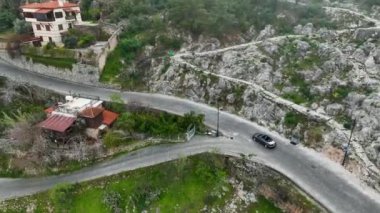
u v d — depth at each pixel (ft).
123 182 162.50
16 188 170.60
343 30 245.86
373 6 282.36
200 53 237.86
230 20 254.88
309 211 135.03
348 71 199.52
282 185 147.02
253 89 201.26
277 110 188.24
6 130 192.34
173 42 245.24
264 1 293.23
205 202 152.46
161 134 179.32
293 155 163.63
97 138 182.70
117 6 271.49
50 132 181.27
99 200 158.61
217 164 163.12
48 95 214.28
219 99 208.23
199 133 183.32
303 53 222.89
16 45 237.86
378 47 209.05
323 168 154.40
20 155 181.98
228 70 221.25
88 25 247.29
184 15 252.01
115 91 220.64
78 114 183.73
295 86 201.05
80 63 224.33
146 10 271.28
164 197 156.25
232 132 182.60
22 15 272.72
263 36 256.73
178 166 161.68
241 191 156.46
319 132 169.68
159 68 229.25
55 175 173.58
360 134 163.53
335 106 180.45
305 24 265.54
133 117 185.98
